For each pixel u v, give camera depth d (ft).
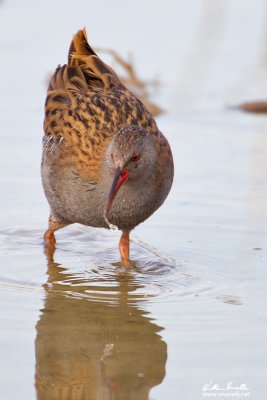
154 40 84.99
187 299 42.11
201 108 71.10
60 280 44.50
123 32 87.10
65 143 47.09
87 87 49.80
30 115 67.62
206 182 57.41
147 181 45.50
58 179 47.09
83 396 33.47
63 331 38.24
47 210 53.47
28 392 33.37
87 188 45.98
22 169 58.39
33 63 78.13
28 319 39.37
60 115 48.57
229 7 97.30
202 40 86.28
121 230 48.29
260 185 57.00
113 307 41.01
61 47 82.02
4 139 63.05
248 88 75.46
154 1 99.50
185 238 49.98
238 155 61.87
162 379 34.53
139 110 48.32
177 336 37.70
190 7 97.45
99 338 37.78
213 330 38.27
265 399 33.22
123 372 35.19
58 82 50.96
